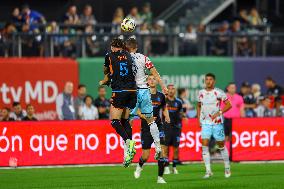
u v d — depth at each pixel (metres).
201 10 78.12
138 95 37.69
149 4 78.06
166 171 46.47
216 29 75.00
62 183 40.84
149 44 68.88
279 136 54.28
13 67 65.00
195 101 69.50
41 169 49.19
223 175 45.06
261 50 72.19
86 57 67.50
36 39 66.12
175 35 69.75
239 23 74.75
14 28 66.75
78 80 66.50
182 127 53.41
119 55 36.28
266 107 62.06
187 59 69.31
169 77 68.75
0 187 39.06
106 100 58.44
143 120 42.06
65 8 75.44
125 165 36.44
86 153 51.66
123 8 77.38
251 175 44.91
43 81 65.69
